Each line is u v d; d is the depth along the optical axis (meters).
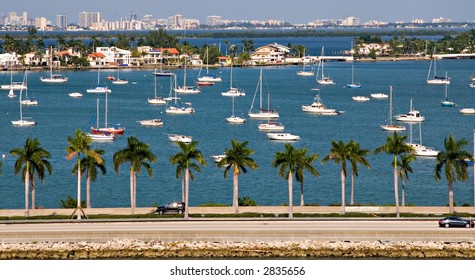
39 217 186.12
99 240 170.25
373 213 191.38
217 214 188.75
